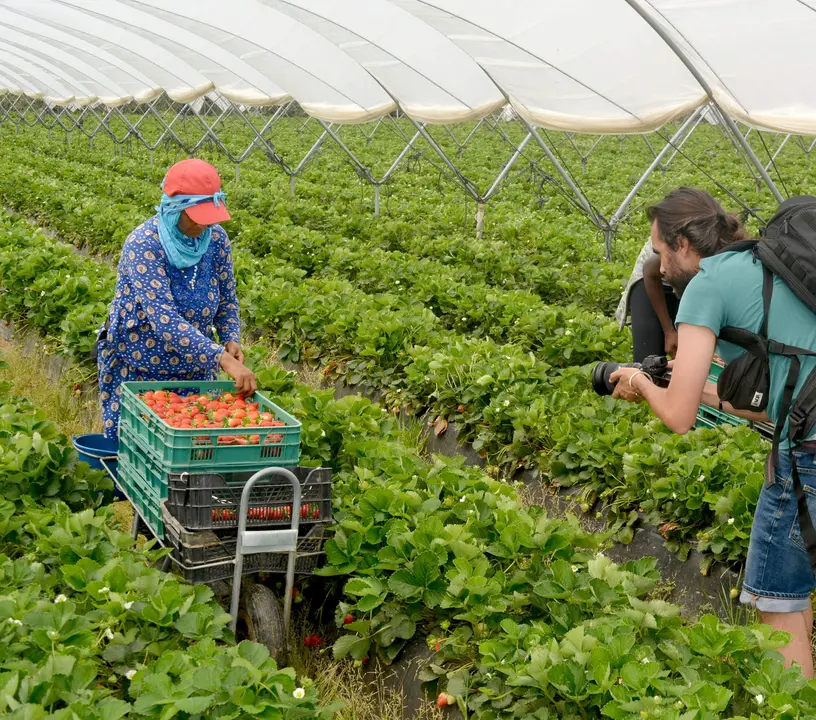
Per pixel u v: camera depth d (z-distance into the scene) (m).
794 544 3.96
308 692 3.74
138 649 3.94
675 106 10.94
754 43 8.49
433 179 27.02
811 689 3.59
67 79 32.44
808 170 31.75
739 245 3.98
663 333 6.88
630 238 16.41
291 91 18.83
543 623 4.17
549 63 10.92
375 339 8.98
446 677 4.37
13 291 11.01
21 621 3.81
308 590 5.41
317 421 6.43
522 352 8.91
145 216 17.36
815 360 3.80
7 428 6.07
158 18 16.95
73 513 5.28
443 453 7.99
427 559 4.63
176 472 4.56
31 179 22.20
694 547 5.82
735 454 5.95
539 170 21.47
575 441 6.71
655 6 8.45
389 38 13.16
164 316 5.24
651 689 3.59
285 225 16.02
